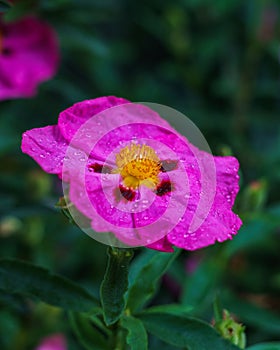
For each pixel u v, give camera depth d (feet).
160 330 1.60
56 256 2.33
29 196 2.04
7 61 2.15
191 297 1.97
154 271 1.65
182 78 2.77
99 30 3.04
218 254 2.00
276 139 2.79
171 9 2.73
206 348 1.58
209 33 2.72
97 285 2.29
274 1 2.61
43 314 1.93
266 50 2.63
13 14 2.00
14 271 1.62
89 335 1.67
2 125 2.25
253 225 2.02
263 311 2.04
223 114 2.62
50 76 2.17
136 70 3.13
